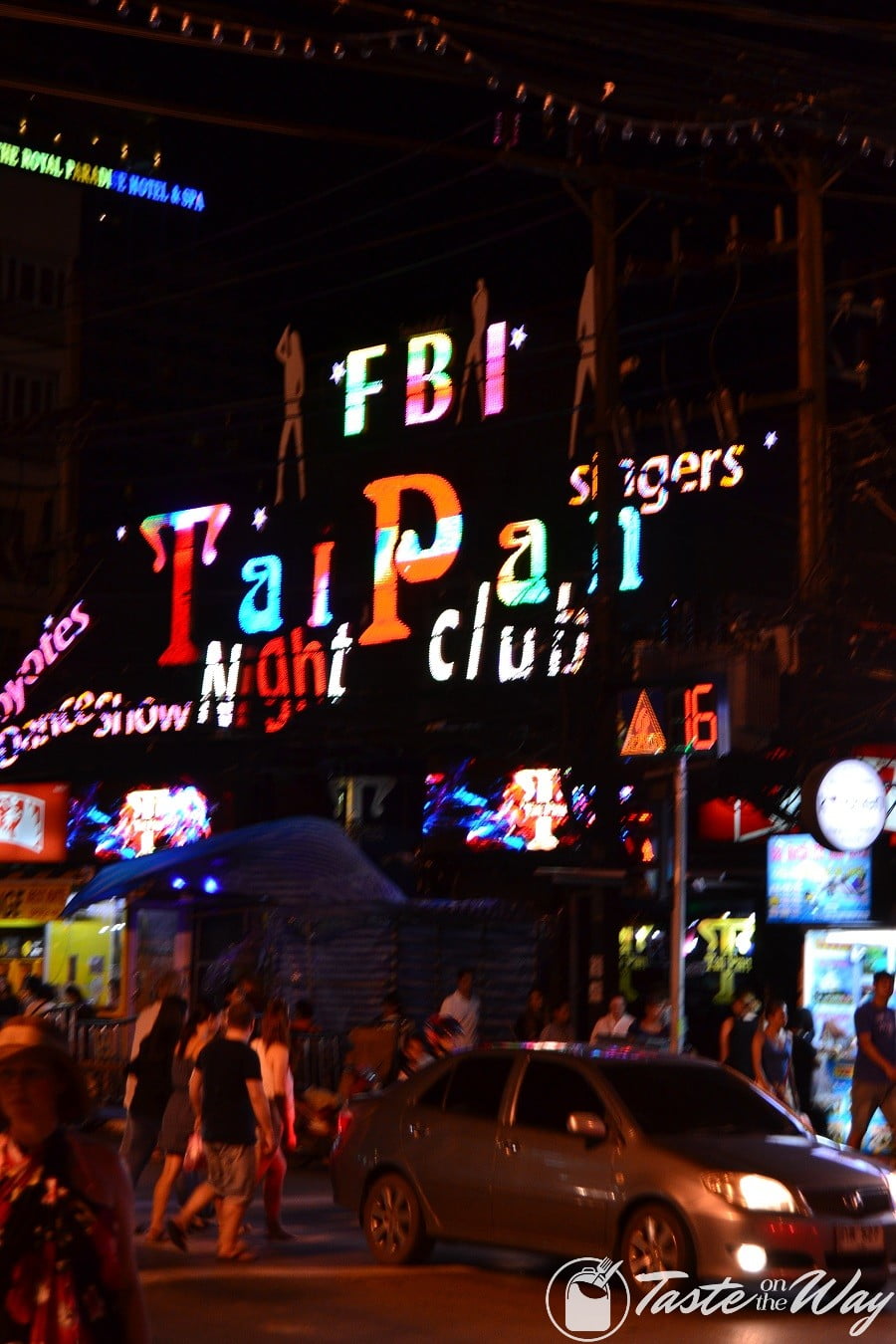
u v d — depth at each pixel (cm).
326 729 2759
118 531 3325
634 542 2562
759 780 2072
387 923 2348
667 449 2552
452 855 2588
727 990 2417
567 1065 1212
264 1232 1458
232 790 2911
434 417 2964
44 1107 405
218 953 2672
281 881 2320
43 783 2994
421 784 2766
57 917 2862
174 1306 1101
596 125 1441
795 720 1998
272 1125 1352
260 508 3134
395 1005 2097
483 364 2814
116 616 3247
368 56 1257
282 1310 1091
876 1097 1703
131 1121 1420
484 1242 1206
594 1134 1139
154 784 2978
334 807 2831
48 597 3903
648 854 2152
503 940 2261
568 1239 1152
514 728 2556
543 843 2464
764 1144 1152
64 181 4725
